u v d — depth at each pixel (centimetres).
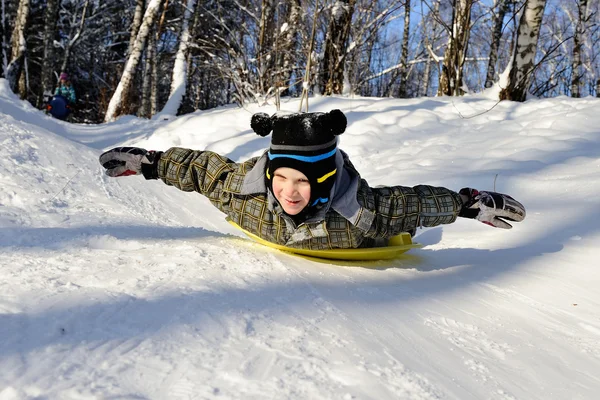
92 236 219
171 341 119
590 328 184
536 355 154
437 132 659
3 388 93
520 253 279
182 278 166
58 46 1923
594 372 147
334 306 163
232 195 238
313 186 209
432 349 144
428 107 780
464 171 467
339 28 991
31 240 204
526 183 408
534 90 1185
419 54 2042
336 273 213
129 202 337
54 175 335
